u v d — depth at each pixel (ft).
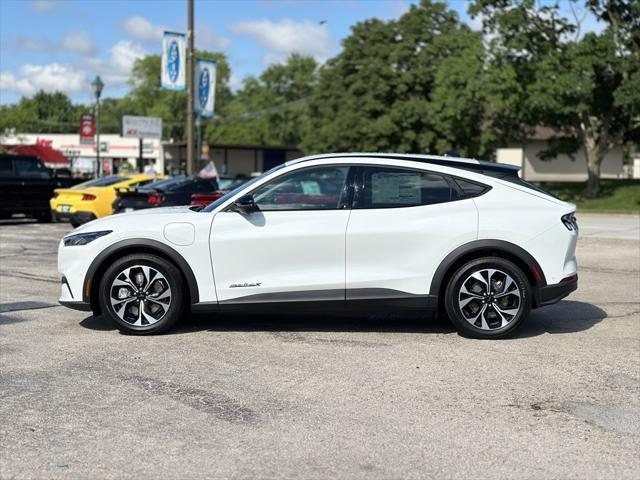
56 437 14.03
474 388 17.17
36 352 20.24
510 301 21.80
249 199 21.65
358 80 150.41
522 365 19.11
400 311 21.83
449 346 21.06
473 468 12.69
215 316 24.98
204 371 18.45
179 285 21.99
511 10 106.22
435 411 15.60
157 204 53.31
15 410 15.53
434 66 144.46
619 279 34.35
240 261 21.68
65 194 62.44
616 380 17.85
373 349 20.67
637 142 122.31
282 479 12.18
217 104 387.75
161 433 14.26
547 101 104.99
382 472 12.50
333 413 15.43
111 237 21.80
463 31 140.26
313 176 22.15
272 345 21.08
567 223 21.97
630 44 105.29
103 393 16.69
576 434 14.35
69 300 22.22
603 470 12.66
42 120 442.50
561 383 17.60
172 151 232.94
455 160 22.49
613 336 22.45
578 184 133.80
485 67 110.63
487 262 21.61
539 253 21.66
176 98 356.18
